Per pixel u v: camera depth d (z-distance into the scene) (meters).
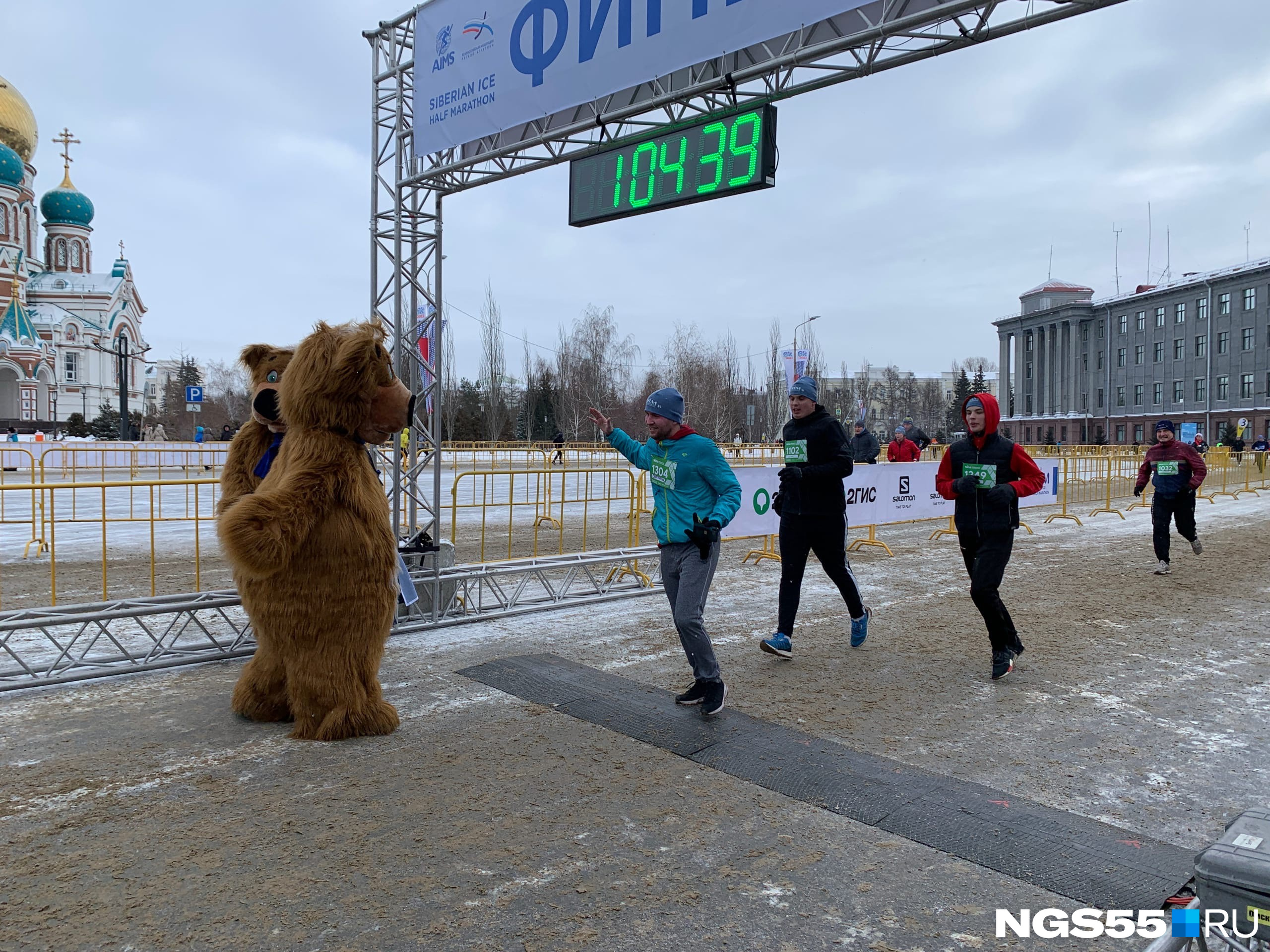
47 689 4.99
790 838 3.25
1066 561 10.30
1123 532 13.49
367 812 3.42
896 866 3.05
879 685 5.25
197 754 4.00
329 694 4.18
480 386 60.28
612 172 6.20
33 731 4.30
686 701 4.75
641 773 3.85
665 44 5.57
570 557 7.54
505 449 39.97
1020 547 11.55
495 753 4.06
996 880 2.96
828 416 5.84
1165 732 4.46
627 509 16.53
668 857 3.10
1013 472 5.38
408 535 6.93
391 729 4.32
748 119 5.40
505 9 6.30
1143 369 66.94
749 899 2.82
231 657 5.59
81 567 9.00
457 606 6.90
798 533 5.75
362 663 4.26
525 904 2.77
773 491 10.16
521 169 6.61
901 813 3.46
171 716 4.55
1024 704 4.90
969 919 2.72
